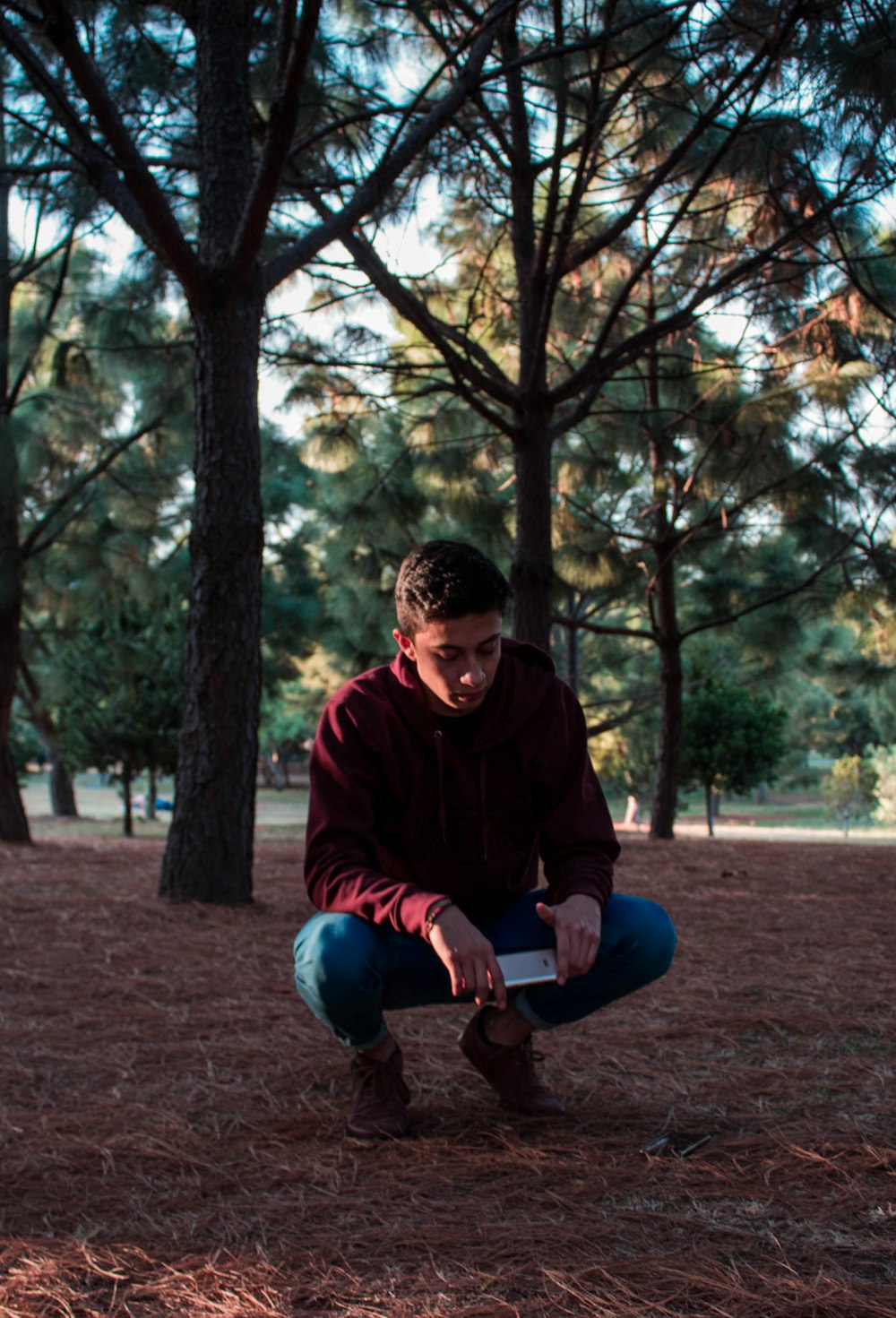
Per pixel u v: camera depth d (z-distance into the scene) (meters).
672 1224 1.72
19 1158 2.07
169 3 5.19
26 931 4.26
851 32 3.31
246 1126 2.24
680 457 8.28
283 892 5.44
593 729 9.73
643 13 4.67
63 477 9.76
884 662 9.82
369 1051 2.18
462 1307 1.47
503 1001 1.79
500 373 6.31
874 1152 1.98
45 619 15.36
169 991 3.37
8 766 8.71
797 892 5.29
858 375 5.95
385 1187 1.90
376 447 8.25
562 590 9.08
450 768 2.01
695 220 6.12
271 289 5.11
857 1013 2.98
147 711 13.04
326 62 5.33
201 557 5.03
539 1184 1.90
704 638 13.91
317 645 15.91
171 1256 1.66
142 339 8.35
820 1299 1.45
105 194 5.02
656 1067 2.56
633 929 2.05
